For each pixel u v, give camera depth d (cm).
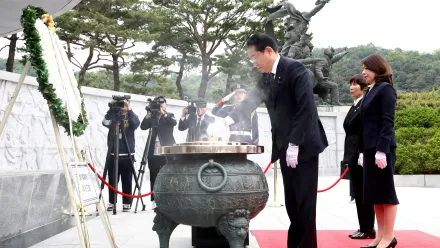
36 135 928
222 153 331
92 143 1168
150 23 2689
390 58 5947
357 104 479
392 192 393
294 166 346
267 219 641
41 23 337
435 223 600
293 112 359
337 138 1916
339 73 4538
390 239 397
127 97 749
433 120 1399
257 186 335
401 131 1345
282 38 3066
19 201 478
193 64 3216
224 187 318
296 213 364
